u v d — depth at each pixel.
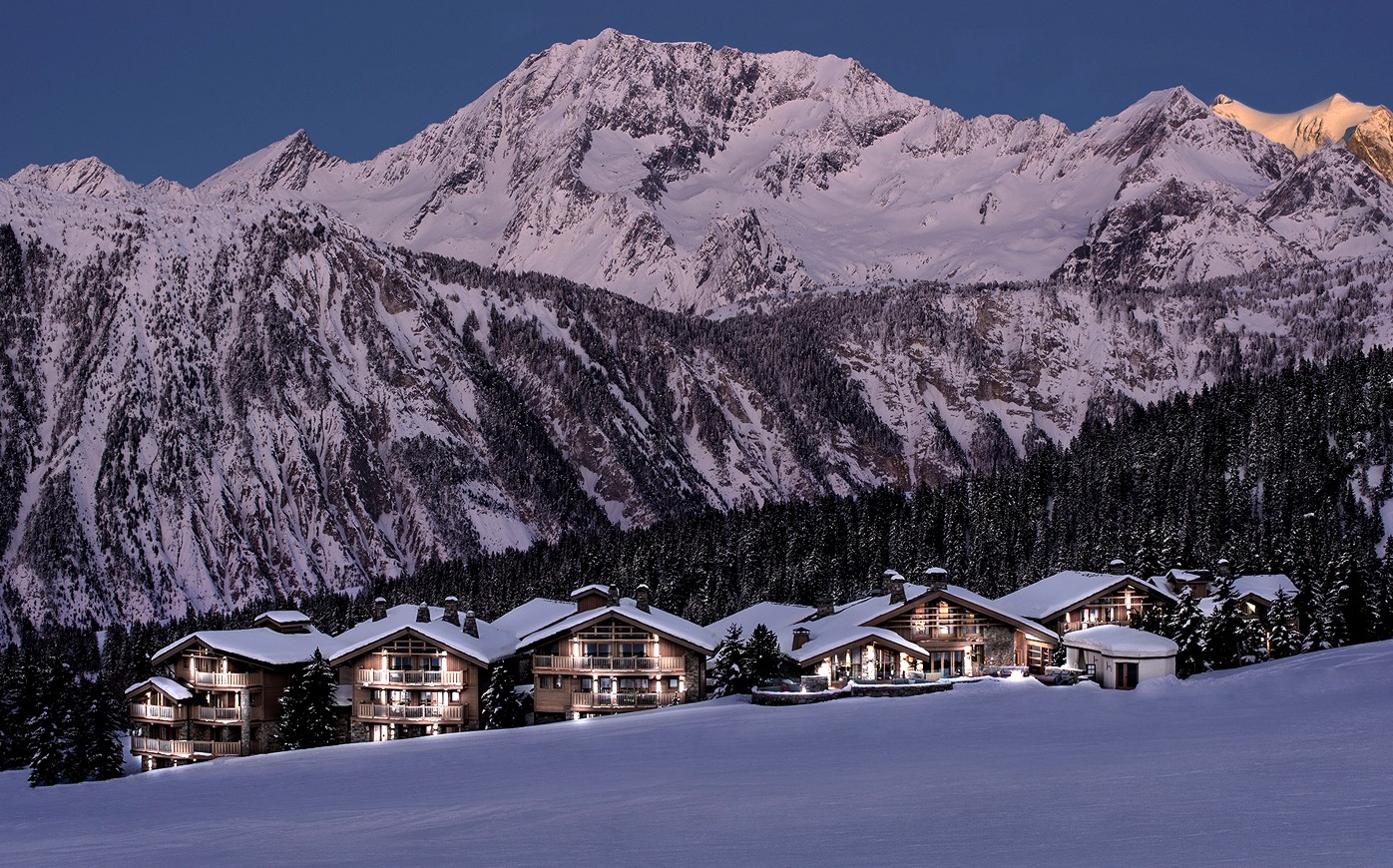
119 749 99.06
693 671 98.75
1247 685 79.44
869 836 31.31
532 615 123.06
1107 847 27.19
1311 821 29.00
